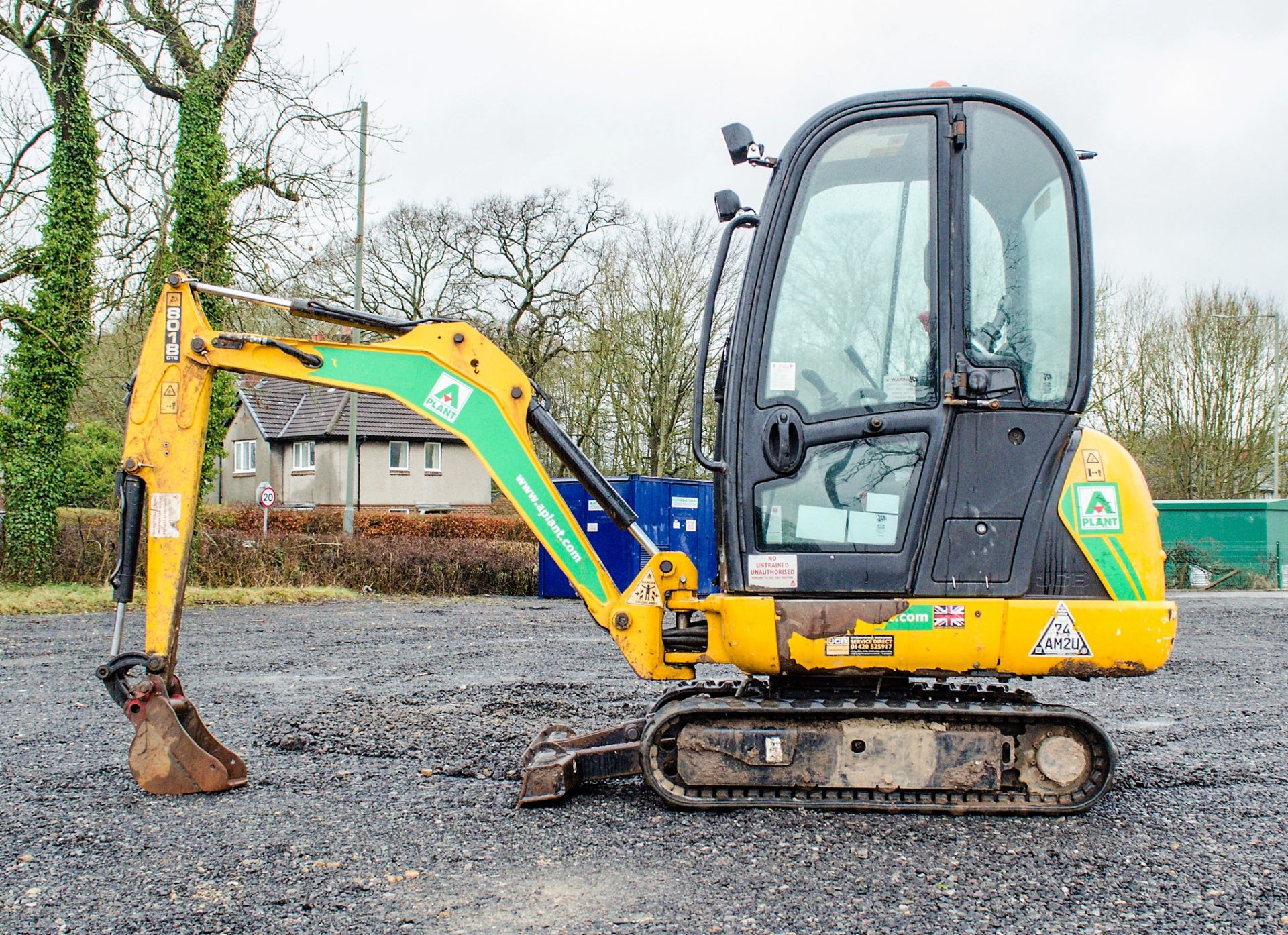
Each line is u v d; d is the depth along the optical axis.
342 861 3.93
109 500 24.45
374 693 7.89
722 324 21.94
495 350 5.21
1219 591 27.61
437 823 4.44
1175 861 4.00
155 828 4.36
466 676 8.91
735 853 4.02
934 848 4.11
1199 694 8.64
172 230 17.72
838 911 3.46
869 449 4.62
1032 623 4.45
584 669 9.41
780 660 4.54
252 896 3.57
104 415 25.42
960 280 4.57
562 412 36.50
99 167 17.06
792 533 4.64
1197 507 29.52
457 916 3.40
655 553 5.14
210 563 17.44
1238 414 35.19
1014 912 3.47
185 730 4.94
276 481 43.09
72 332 16.81
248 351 5.16
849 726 4.55
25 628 12.31
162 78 17.67
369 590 18.75
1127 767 5.68
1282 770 5.64
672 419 32.12
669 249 31.80
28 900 3.53
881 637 4.50
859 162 4.68
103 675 4.98
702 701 4.73
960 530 4.54
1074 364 4.58
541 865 3.90
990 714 4.51
